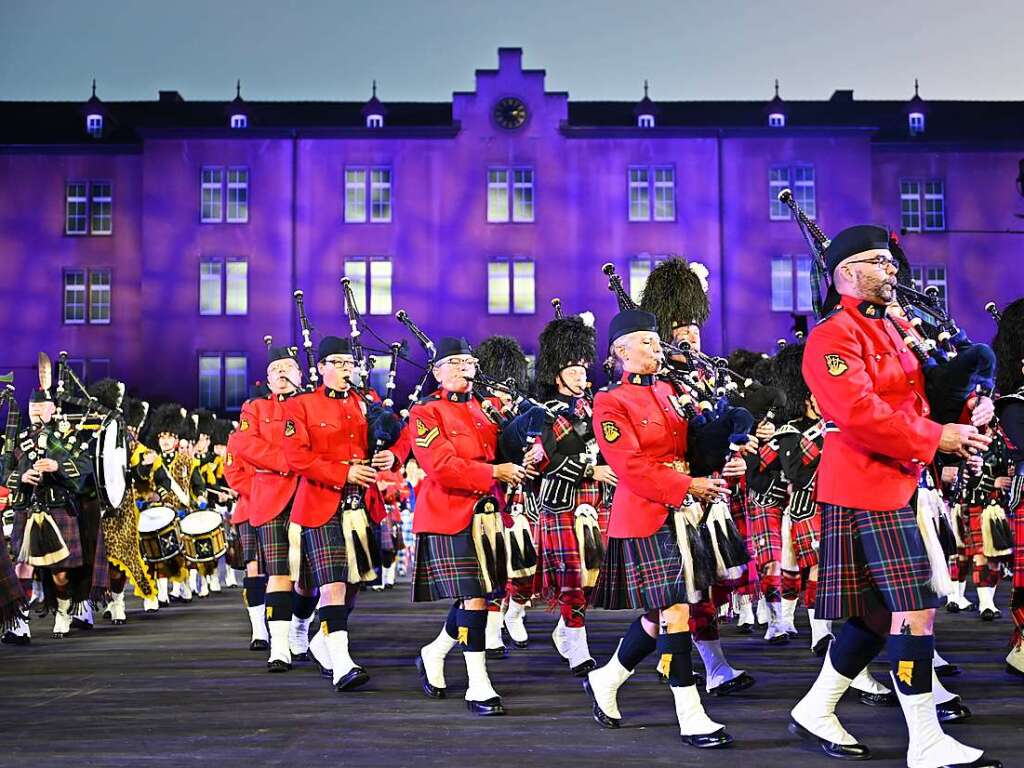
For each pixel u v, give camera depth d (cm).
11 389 734
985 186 2689
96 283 2697
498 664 595
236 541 1120
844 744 378
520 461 496
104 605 833
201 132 2622
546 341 603
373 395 598
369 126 2661
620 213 2605
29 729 438
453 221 2603
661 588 404
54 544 736
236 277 2609
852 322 378
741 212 2605
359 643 687
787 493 617
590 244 2602
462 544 479
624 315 435
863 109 2948
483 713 457
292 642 630
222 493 1105
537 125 2622
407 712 464
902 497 368
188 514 941
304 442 542
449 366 503
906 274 443
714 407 450
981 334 2667
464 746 400
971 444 361
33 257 2694
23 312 2686
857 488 371
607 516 596
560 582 567
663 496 406
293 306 2600
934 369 379
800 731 388
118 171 2708
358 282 2602
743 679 495
